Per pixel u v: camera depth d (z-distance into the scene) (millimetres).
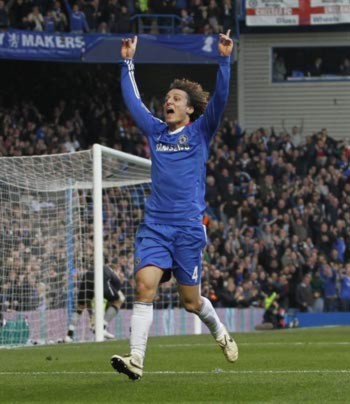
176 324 45719
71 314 38406
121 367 15164
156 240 15680
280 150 62062
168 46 61281
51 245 39250
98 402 13852
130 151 60938
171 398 14195
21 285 38375
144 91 71750
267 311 51844
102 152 35812
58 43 58719
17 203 38781
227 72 15695
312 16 67000
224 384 15789
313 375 17312
